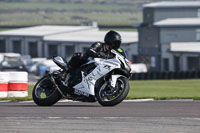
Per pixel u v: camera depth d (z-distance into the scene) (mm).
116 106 41406
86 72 41344
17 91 54188
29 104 44656
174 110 37781
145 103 45875
